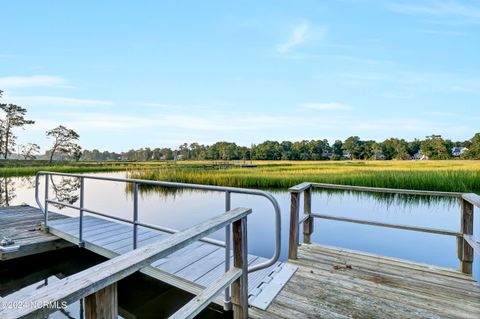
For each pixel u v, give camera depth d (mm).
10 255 3531
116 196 12438
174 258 2893
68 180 21766
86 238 3598
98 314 838
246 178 14938
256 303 2086
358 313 1987
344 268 2727
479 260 3906
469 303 2109
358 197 11305
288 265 2779
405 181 12648
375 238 5949
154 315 2680
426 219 7773
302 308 2049
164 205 9961
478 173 13398
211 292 1407
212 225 1377
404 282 2447
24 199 11898
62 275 3770
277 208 1810
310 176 15445
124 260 930
